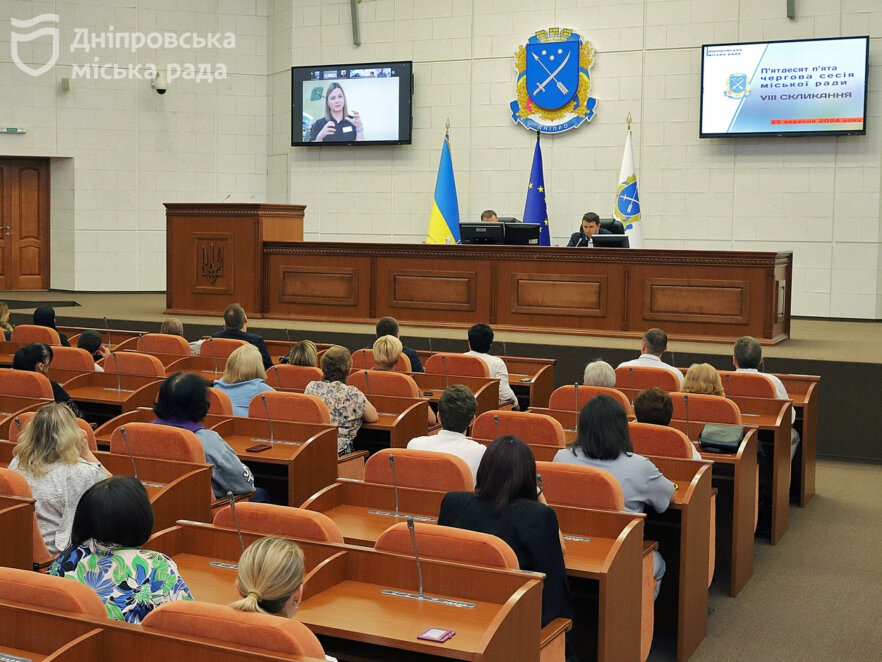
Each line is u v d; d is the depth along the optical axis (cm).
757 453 512
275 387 603
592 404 365
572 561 302
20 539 303
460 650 216
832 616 420
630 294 905
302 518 277
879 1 1122
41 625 207
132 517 238
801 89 1144
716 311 874
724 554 462
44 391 523
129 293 1424
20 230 1420
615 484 328
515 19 1284
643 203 1242
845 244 1160
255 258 1021
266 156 1459
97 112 1395
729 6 1188
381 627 234
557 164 1277
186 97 1427
